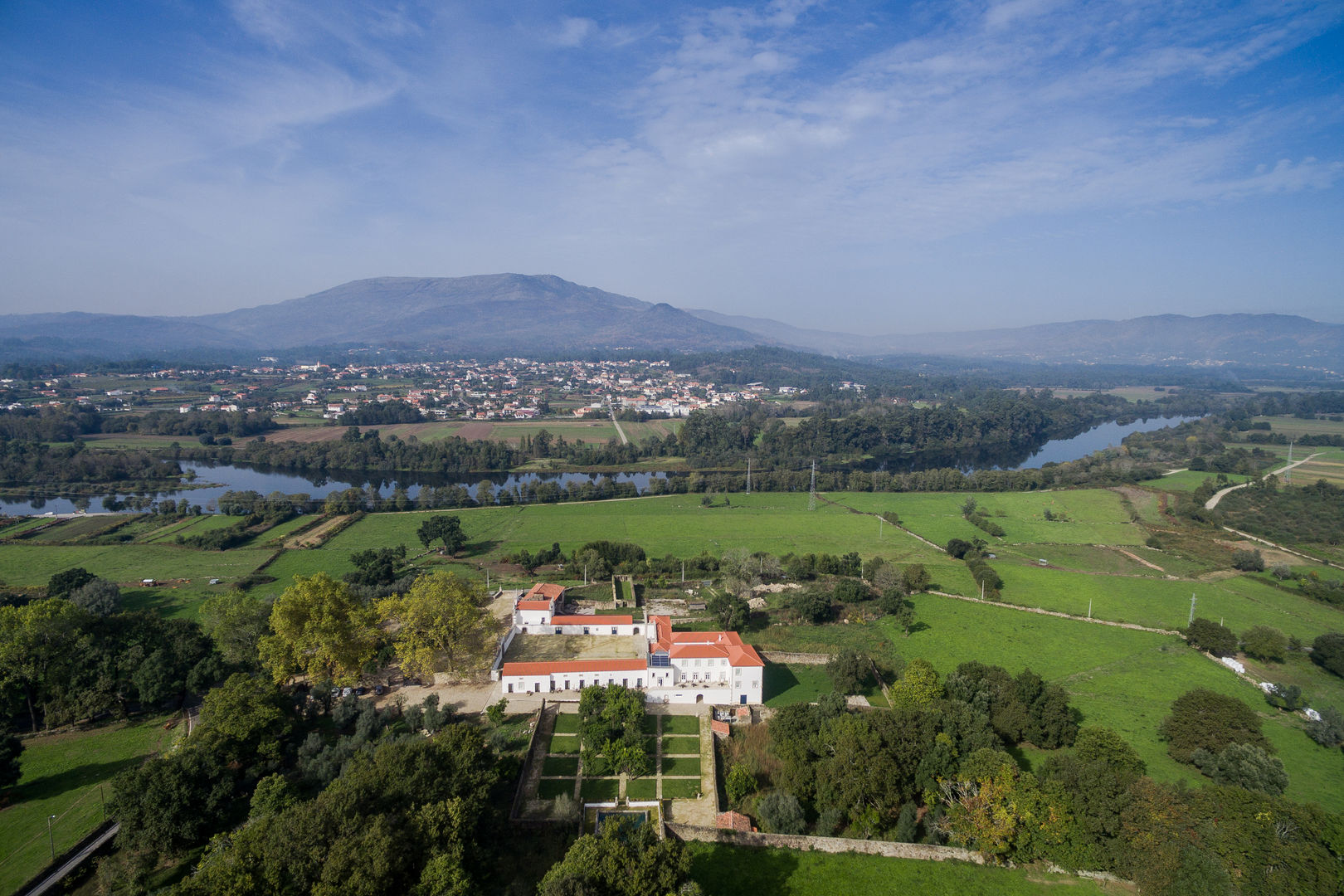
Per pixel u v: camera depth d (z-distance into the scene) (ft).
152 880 261.24
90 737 354.13
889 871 278.26
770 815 302.66
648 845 248.32
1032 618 553.23
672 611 546.26
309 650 410.31
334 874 218.38
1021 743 375.04
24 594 552.82
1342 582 620.08
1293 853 251.60
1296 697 414.62
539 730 370.73
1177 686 444.96
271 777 291.17
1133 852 270.26
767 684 443.32
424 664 408.87
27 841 276.41
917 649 494.59
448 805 256.32
